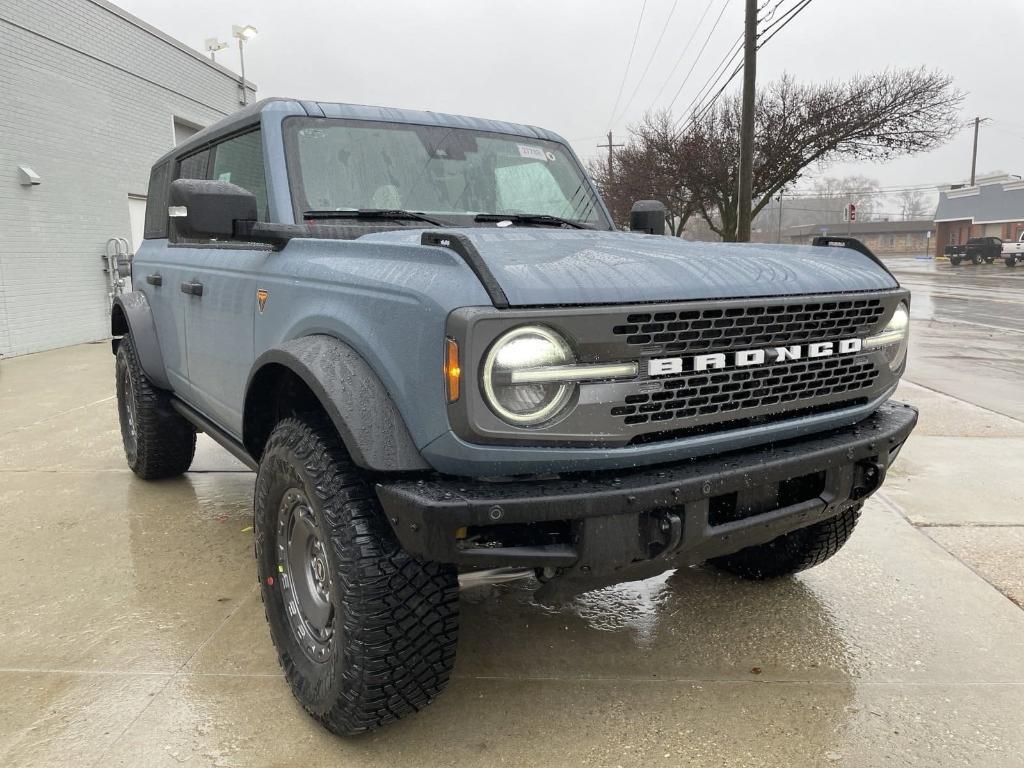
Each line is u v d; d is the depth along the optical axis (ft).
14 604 10.89
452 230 8.75
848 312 7.96
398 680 7.22
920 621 10.42
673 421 6.95
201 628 10.16
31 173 38.24
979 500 15.23
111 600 11.00
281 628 8.55
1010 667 9.29
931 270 142.20
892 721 8.23
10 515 14.61
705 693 8.76
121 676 9.02
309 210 9.80
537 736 7.97
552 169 12.37
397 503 6.49
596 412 6.55
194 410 13.37
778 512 7.75
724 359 7.06
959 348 38.78
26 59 38.65
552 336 6.31
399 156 10.80
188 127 55.83
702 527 7.06
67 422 22.80
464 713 8.36
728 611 10.76
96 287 44.42
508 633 10.17
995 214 191.11
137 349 14.32
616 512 6.56
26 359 36.91
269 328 9.17
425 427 6.50
